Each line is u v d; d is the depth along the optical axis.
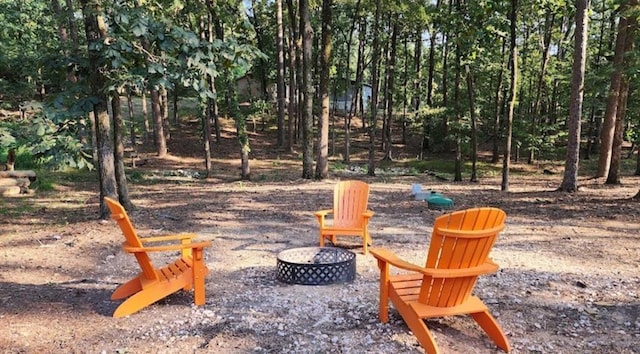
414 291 3.30
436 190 11.16
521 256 5.29
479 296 3.99
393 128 26.83
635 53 8.29
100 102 6.52
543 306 3.74
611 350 3.00
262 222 7.31
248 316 3.57
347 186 6.14
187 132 22.78
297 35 19.83
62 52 7.40
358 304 3.81
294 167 17.73
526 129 18.09
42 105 5.95
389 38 17.50
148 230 6.64
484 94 18.27
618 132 11.36
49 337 3.21
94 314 3.64
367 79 29.38
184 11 12.09
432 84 21.97
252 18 21.86
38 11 15.85
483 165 18.17
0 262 5.11
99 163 7.34
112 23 6.21
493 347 3.06
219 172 16.39
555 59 17.98
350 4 17.09
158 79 5.88
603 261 5.06
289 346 3.06
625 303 3.80
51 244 5.89
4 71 9.57
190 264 4.05
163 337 3.21
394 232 6.64
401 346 3.06
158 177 14.84
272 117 26.33
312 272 4.28
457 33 11.46
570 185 10.21
